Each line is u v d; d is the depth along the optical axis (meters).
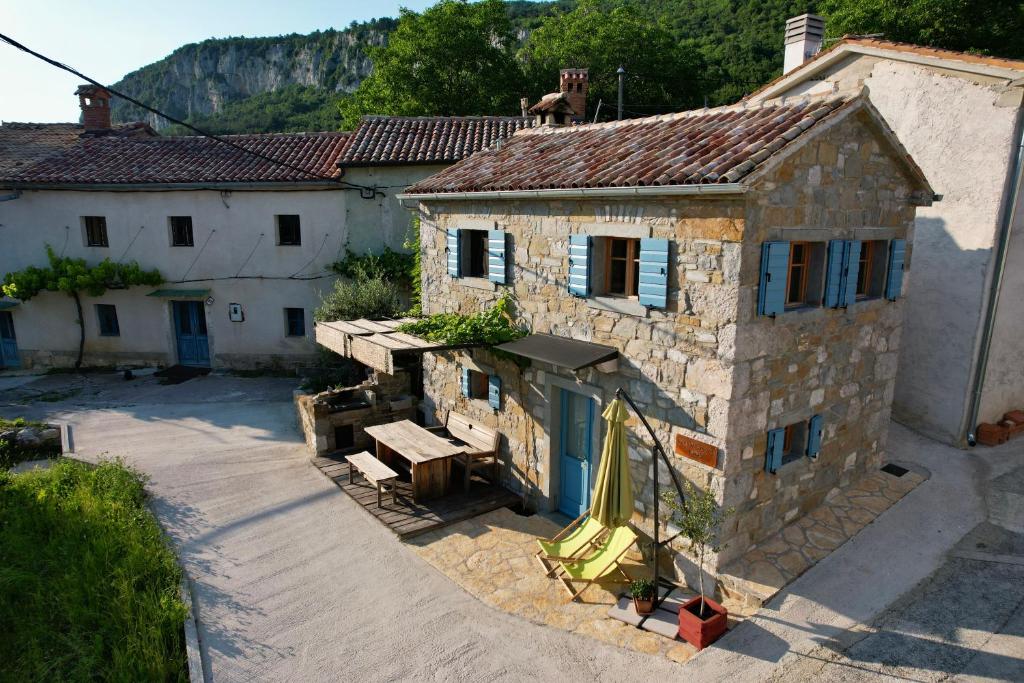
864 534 7.45
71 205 16.70
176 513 9.07
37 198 16.73
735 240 6.12
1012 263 9.62
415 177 15.59
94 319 17.45
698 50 33.47
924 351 10.15
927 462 9.24
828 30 19.16
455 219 10.09
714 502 6.43
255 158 16.72
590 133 9.72
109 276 16.55
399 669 6.04
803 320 7.01
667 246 6.72
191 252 16.59
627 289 7.61
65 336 17.59
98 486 9.30
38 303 17.42
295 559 7.94
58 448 11.95
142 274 16.58
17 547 7.52
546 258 8.43
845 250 7.20
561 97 12.66
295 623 6.73
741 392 6.45
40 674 5.70
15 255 17.09
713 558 6.79
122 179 16.06
